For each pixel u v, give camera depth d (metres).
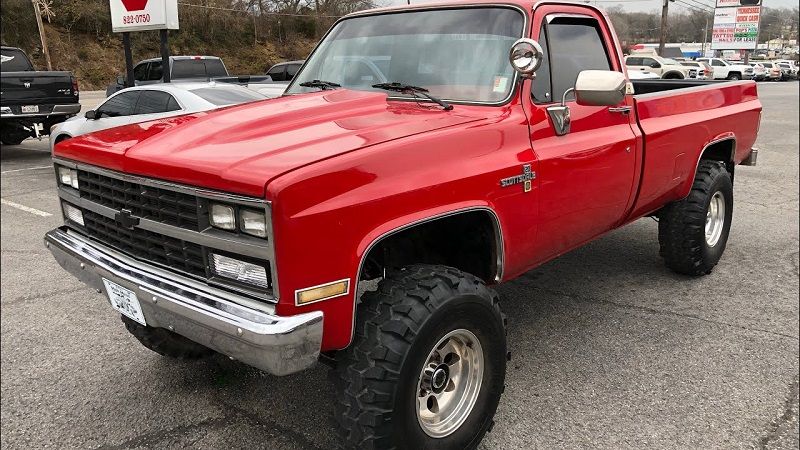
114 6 12.05
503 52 3.14
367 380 2.25
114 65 33.50
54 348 3.81
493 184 2.71
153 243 2.50
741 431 2.93
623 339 3.87
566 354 3.68
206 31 38.28
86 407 3.17
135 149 2.54
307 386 3.38
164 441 2.90
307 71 3.83
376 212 2.25
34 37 32.28
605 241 5.93
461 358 2.63
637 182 3.83
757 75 48.03
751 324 4.08
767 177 9.41
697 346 3.78
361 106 3.02
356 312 2.37
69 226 3.10
